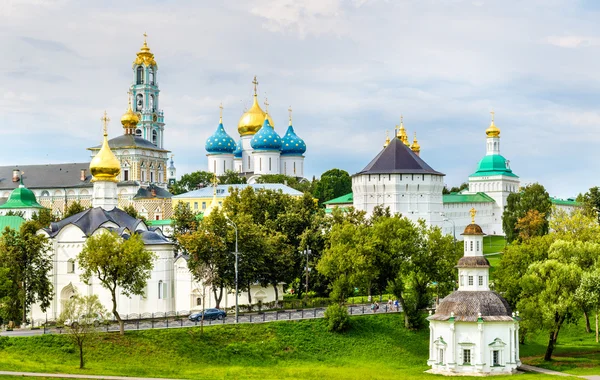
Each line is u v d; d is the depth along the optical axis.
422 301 158.75
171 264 175.25
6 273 158.00
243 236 167.00
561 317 144.00
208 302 177.62
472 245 141.88
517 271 163.75
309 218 195.00
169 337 141.12
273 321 152.12
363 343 150.38
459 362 135.38
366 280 158.38
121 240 152.88
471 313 136.75
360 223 195.75
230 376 125.62
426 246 165.00
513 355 136.00
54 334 137.88
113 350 135.38
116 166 191.62
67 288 171.38
